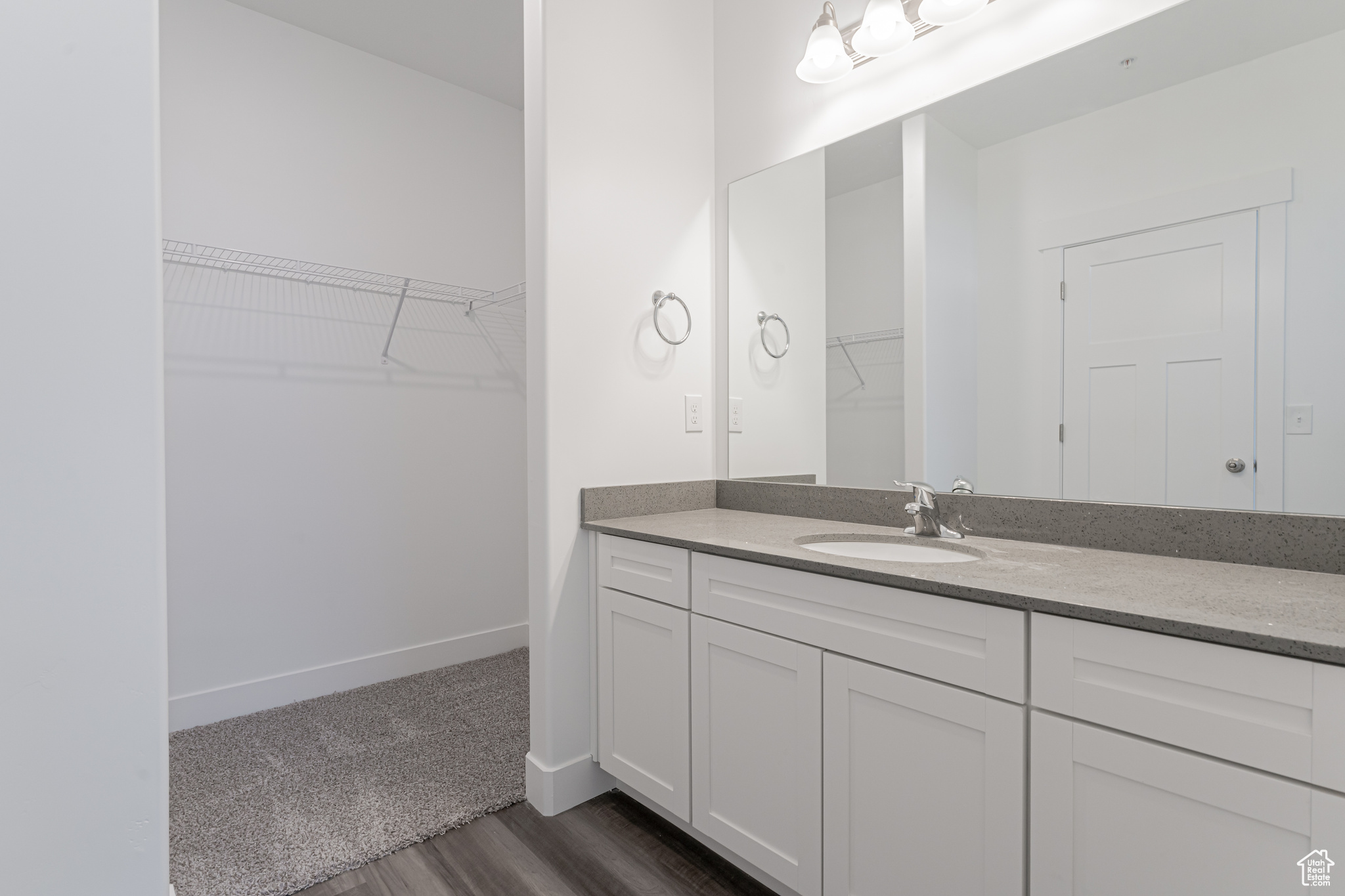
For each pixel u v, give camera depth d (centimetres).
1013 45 152
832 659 125
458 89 296
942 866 110
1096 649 93
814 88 191
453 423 295
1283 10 118
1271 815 80
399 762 204
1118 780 92
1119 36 136
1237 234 123
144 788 57
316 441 258
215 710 234
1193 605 93
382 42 263
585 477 185
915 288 170
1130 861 91
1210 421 126
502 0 237
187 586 231
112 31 56
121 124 56
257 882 149
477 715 239
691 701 156
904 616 115
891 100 174
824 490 187
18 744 52
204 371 234
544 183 176
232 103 238
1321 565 115
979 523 157
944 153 163
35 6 53
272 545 248
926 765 112
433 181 288
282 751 211
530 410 184
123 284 56
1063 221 145
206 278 234
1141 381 135
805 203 193
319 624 259
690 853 162
